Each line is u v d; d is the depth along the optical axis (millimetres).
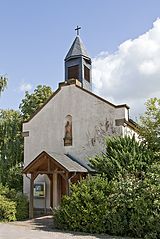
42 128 24406
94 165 17188
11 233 14172
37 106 34688
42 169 20422
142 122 20828
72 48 26312
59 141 23406
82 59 25656
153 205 13008
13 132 30125
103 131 21562
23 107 35312
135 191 13922
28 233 14156
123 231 13609
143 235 13031
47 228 15688
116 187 14430
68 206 15266
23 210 19391
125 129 21172
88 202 14703
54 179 21969
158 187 13414
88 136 22156
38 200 22984
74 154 22469
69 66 25891
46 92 35875
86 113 22594
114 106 21438
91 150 21828
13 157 29688
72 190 15922
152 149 19125
